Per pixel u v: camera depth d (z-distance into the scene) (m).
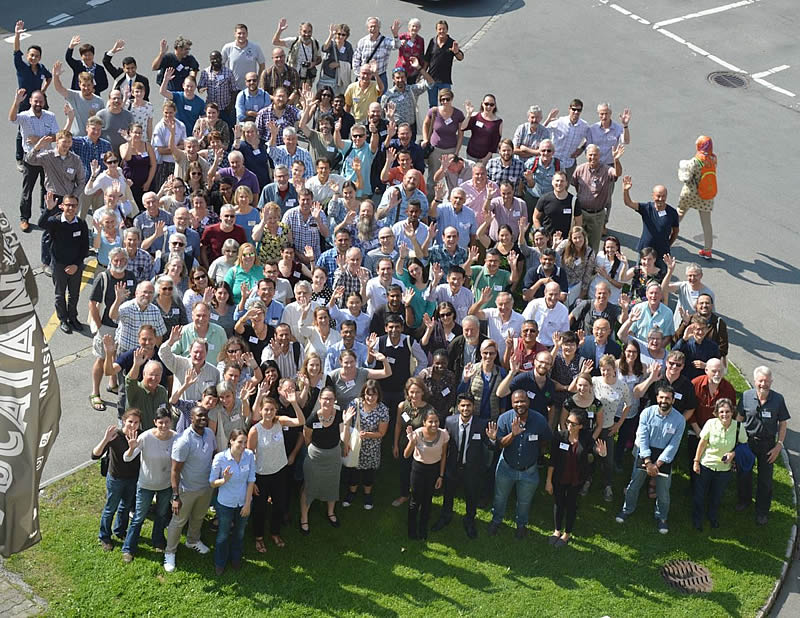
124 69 20.34
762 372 14.09
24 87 20.52
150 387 13.24
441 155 19.47
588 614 12.86
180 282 15.33
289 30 25.38
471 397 13.54
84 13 25.78
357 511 14.13
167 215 16.48
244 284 14.62
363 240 16.50
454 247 16.08
